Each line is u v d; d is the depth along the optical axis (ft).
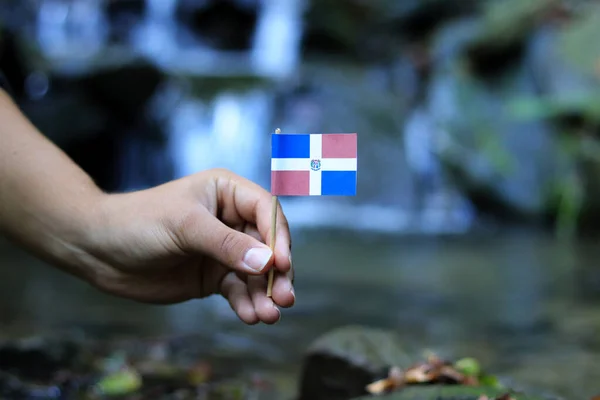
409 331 3.59
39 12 12.32
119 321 3.70
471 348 3.26
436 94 9.94
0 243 6.53
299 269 5.52
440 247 6.88
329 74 11.79
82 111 9.37
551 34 9.91
